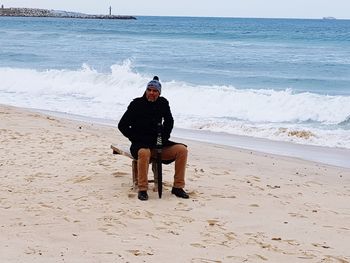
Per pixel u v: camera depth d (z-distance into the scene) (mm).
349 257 5375
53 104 21422
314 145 14016
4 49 47344
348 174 10414
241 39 69500
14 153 10055
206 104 20703
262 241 5758
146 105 7227
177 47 53156
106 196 7324
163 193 7586
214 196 7574
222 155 11594
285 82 28859
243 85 27547
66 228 5926
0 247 5215
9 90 25328
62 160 9539
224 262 5078
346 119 17812
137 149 7246
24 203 6863
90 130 14039
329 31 101250
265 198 7652
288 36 78500
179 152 7332
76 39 64625
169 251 5309
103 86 25125
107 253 5176
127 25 124125
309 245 5703
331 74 32594
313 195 8117
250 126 16688
